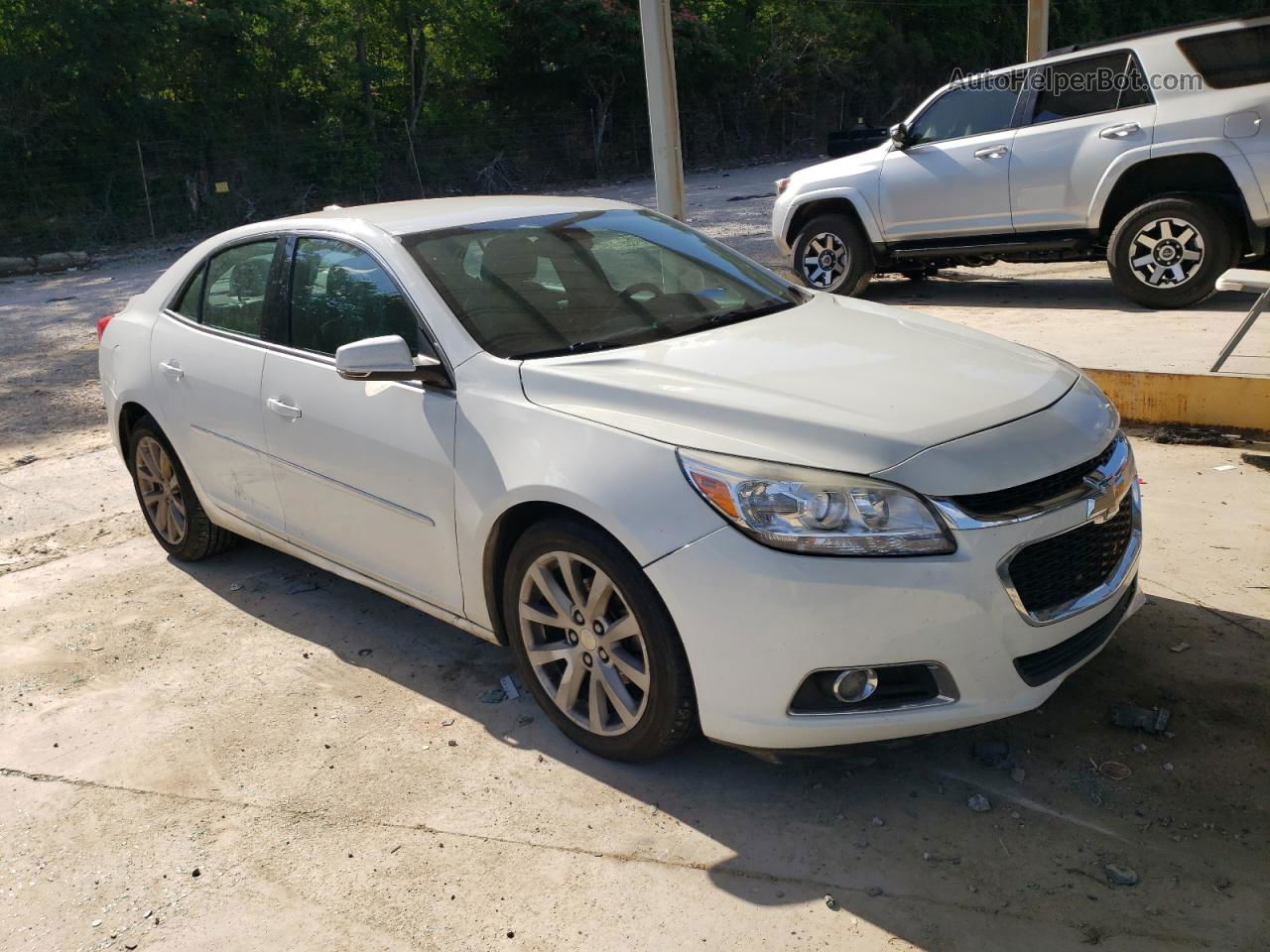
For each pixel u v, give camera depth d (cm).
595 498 290
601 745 319
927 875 268
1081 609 291
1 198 2314
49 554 523
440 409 341
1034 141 855
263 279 427
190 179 2525
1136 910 251
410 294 362
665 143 820
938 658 270
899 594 265
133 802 322
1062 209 852
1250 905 250
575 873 278
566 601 316
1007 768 306
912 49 4047
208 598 462
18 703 384
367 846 295
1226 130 767
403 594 377
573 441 303
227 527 460
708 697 283
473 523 330
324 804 314
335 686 381
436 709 362
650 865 279
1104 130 819
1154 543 435
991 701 277
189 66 2562
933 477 270
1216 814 281
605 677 311
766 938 252
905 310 401
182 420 454
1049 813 287
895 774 308
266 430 409
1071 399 313
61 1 2289
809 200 987
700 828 291
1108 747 312
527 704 360
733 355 329
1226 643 359
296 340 404
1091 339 733
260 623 435
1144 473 511
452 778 322
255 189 2652
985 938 247
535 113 3203
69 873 294
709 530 275
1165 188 827
